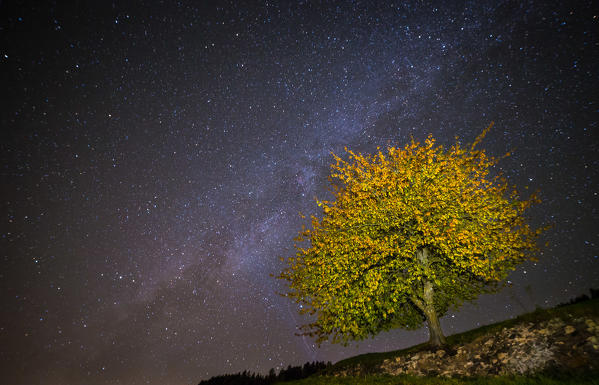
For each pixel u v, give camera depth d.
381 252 12.35
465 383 8.60
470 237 11.90
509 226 13.53
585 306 10.26
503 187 13.67
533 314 11.27
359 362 15.52
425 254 13.99
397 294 12.36
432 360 11.77
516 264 13.29
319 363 20.94
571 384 6.75
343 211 14.38
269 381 19.05
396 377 10.70
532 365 8.61
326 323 13.48
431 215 12.86
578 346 8.37
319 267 13.53
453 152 14.32
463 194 13.13
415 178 13.75
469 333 13.38
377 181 13.81
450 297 15.05
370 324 14.07
